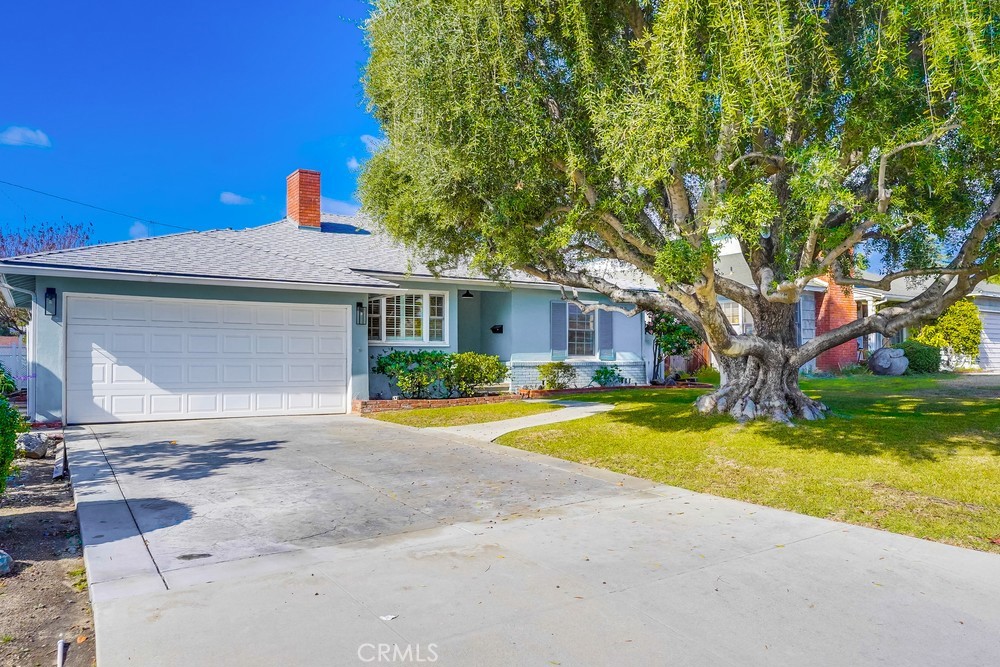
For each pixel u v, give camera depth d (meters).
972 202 8.30
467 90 7.05
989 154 7.00
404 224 10.11
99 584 3.96
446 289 16.61
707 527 5.50
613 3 7.27
